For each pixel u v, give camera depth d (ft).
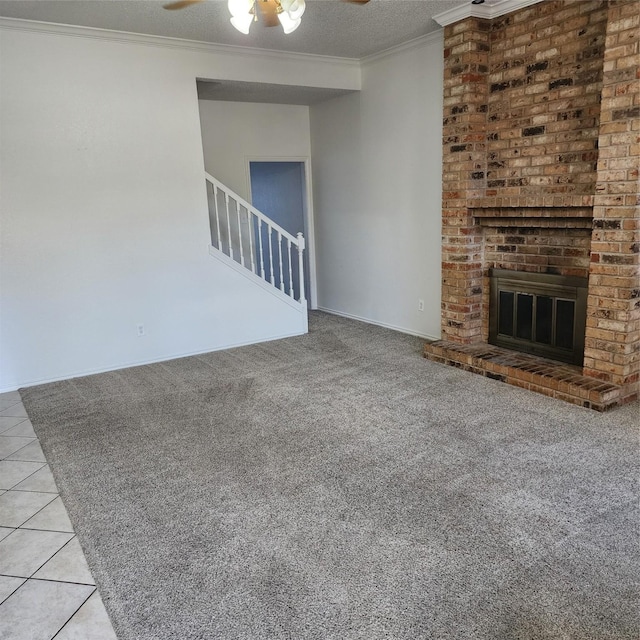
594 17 11.18
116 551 7.13
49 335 14.30
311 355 15.96
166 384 13.85
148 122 14.78
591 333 11.44
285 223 24.21
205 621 5.84
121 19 12.88
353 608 5.93
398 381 13.34
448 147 14.38
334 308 22.09
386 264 18.65
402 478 8.65
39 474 9.34
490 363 13.17
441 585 6.23
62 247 14.12
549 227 12.68
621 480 8.33
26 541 7.44
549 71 12.26
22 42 12.88
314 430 10.64
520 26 12.73
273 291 17.71
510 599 5.97
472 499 7.97
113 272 14.93
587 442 9.62
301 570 6.58
